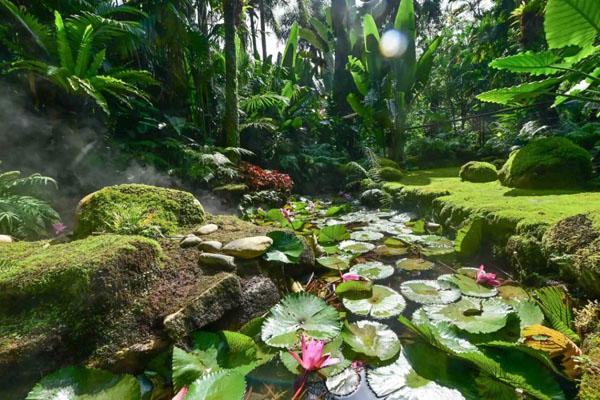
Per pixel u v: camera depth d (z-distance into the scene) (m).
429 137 6.39
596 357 0.80
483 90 7.63
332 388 0.87
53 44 2.75
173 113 4.27
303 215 3.34
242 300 1.22
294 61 7.77
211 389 0.72
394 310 1.23
